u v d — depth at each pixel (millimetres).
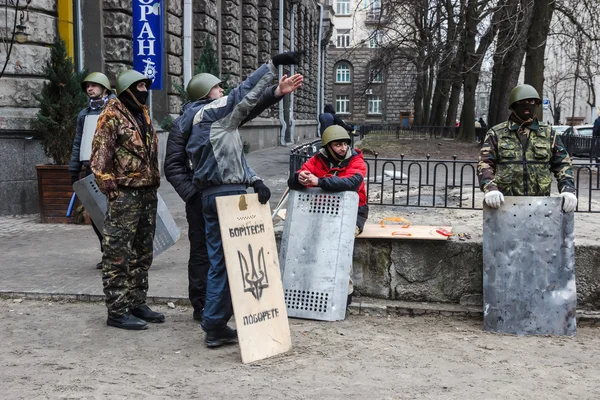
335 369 4551
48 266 7262
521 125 5680
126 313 5449
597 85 53656
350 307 6129
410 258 6305
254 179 5059
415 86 49312
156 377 4340
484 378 4418
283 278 5957
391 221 7332
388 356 4879
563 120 63969
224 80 15133
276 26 30016
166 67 15867
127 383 4211
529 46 18453
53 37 11484
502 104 22312
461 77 28594
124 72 5348
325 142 5852
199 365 4602
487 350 5102
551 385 4305
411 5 23641
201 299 5598
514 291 5629
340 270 5863
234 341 5094
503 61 22281
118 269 5367
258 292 4852
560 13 21562
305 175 5805
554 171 5758
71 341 5082
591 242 6105
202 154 4820
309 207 5961
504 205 5656
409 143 30312
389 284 6371
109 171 5258
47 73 10547
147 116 5496
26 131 10906
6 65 10328
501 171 5719
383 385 4234
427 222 7402
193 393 4059
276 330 4898
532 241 5629
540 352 5086
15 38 10758
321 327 5656
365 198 6285
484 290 5691
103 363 4598
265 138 28766
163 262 7547
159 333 5332
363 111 64562
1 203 10820
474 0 21672
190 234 5512
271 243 5008
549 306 5594
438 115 42719
